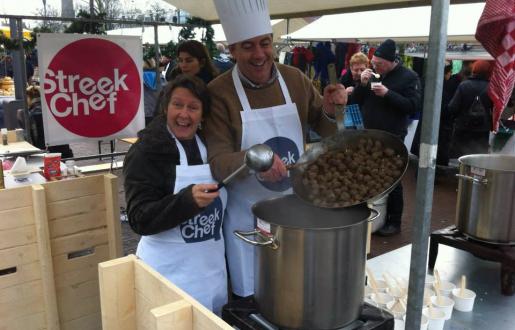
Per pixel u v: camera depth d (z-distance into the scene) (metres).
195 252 1.50
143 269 1.06
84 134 3.60
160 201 1.34
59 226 2.22
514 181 1.55
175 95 1.42
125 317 1.12
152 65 4.97
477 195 1.65
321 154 1.40
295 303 1.02
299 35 5.09
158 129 1.44
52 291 2.22
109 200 2.31
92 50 3.48
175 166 1.43
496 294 1.59
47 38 3.30
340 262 1.00
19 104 5.79
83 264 2.33
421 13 4.28
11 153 3.54
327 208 1.23
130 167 1.42
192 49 2.96
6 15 3.47
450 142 5.94
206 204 1.27
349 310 1.05
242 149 1.57
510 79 1.28
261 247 1.06
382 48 3.70
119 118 3.71
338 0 2.50
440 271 1.77
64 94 3.45
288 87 1.69
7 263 2.11
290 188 1.62
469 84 5.14
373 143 1.39
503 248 1.61
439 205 4.99
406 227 4.36
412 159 6.29
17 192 2.07
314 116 1.80
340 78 4.94
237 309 1.18
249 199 1.59
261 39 1.49
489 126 5.16
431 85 0.94
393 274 1.69
